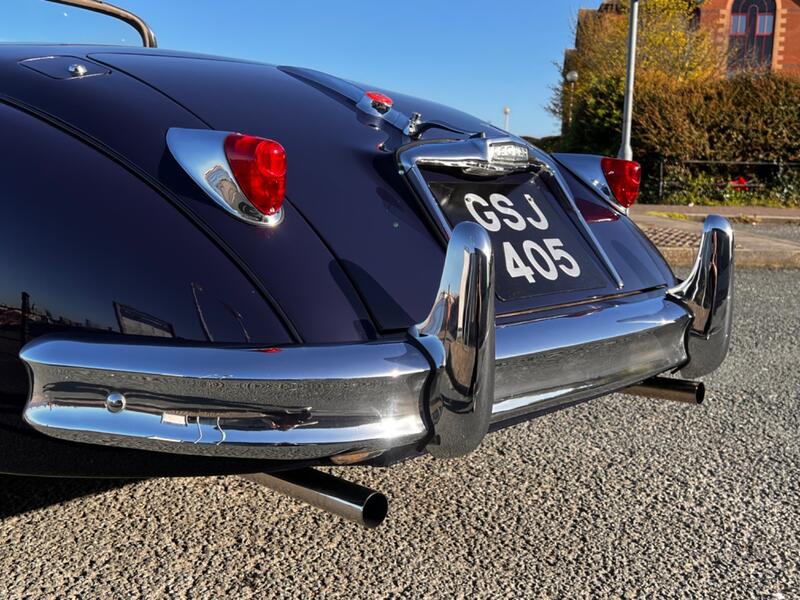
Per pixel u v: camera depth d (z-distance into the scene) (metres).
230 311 1.54
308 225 1.71
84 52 2.08
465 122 2.46
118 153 1.69
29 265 1.62
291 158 1.85
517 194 2.17
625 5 23.05
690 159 15.00
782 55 33.72
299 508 2.20
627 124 11.41
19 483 2.31
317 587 1.81
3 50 2.03
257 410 1.48
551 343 1.82
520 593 1.81
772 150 14.86
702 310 2.19
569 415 3.05
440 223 1.89
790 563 1.97
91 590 1.77
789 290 6.01
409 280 1.74
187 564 1.89
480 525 2.14
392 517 2.17
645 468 2.54
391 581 1.84
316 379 1.48
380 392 1.53
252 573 1.86
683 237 8.10
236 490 2.30
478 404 1.57
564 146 17.48
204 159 1.64
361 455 1.53
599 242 2.26
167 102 1.85
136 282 1.57
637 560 1.97
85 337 1.55
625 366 2.03
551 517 2.20
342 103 2.21
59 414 1.54
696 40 22.00
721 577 1.90
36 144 1.71
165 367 1.49
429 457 2.60
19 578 1.81
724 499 2.33
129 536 2.02
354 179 1.88
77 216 1.63
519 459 2.60
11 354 1.63
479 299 1.54
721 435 2.85
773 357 3.95
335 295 1.62
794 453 2.68
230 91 2.02
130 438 1.50
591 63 24.02
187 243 1.58
